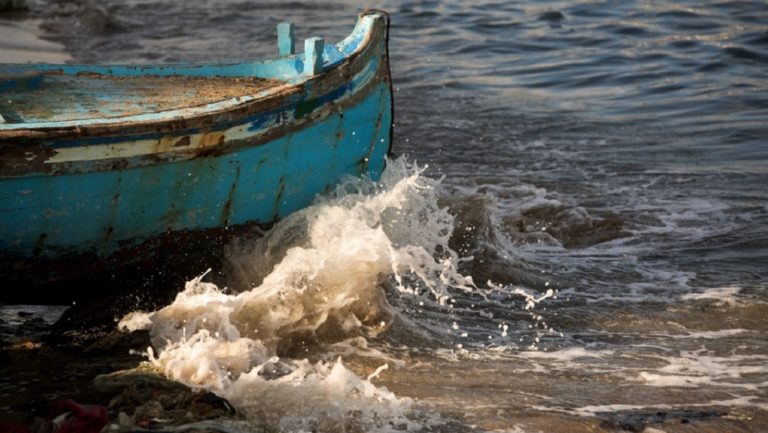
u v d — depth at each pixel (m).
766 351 24.09
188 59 58.47
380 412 20.66
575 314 26.48
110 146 22.22
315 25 68.62
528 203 34.97
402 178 29.58
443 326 25.58
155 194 23.56
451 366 23.31
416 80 54.16
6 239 21.75
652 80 54.25
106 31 66.69
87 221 22.64
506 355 23.98
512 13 72.88
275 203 26.47
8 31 65.94
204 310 24.25
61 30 67.25
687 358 23.75
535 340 24.91
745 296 27.36
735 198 35.66
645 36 64.50
